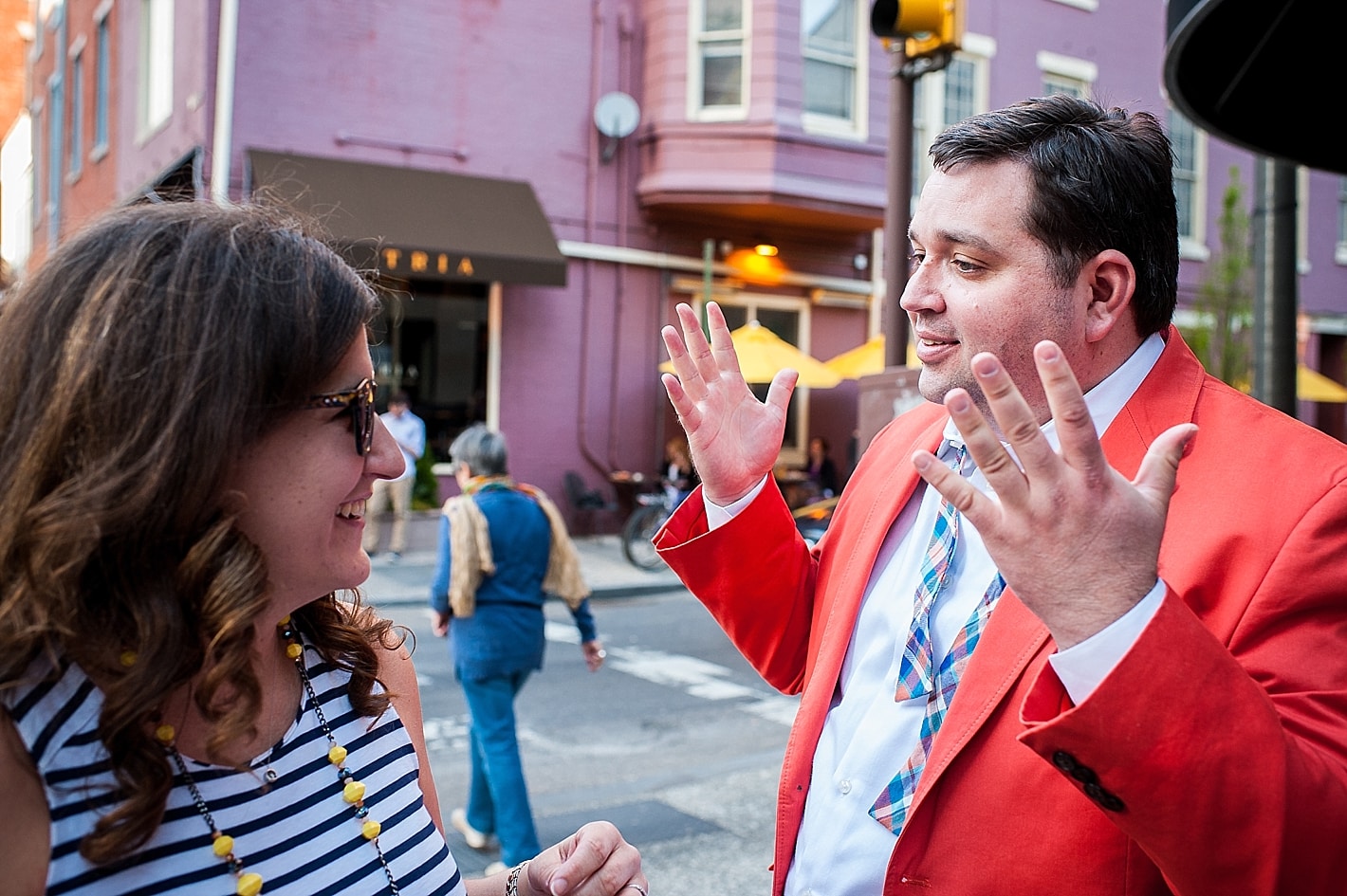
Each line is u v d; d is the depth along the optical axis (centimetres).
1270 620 113
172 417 94
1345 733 106
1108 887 115
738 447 164
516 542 359
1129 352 138
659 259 1248
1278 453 121
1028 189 129
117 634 95
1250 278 1229
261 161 1045
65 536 90
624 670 675
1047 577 101
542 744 512
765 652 172
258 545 103
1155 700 98
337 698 116
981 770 125
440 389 1161
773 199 1198
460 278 1078
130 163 1323
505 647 353
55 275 98
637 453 1253
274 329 99
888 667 145
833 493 1276
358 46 1099
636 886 126
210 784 101
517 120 1177
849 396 1380
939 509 148
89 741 94
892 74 442
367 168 1101
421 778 130
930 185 138
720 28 1202
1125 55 1488
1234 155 1562
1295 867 99
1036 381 135
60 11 1697
